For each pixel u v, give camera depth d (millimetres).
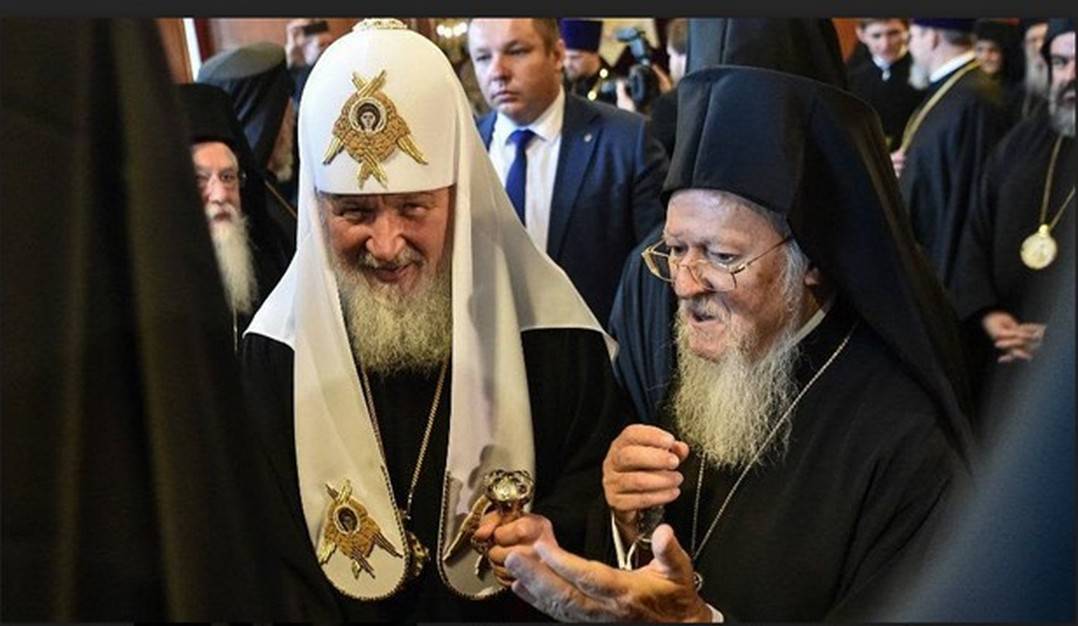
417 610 1816
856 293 1713
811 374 1787
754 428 1776
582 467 1832
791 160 1658
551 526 1752
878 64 2111
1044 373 922
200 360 802
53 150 766
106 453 788
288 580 895
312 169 1741
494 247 1819
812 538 1705
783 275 1733
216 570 795
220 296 819
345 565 1787
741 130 1681
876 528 1668
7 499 781
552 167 1923
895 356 1757
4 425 775
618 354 1886
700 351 1790
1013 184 1962
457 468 1797
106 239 781
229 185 1839
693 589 1598
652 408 1859
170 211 791
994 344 1878
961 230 2010
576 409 1858
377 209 1740
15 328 769
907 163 2088
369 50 1712
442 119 1731
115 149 779
